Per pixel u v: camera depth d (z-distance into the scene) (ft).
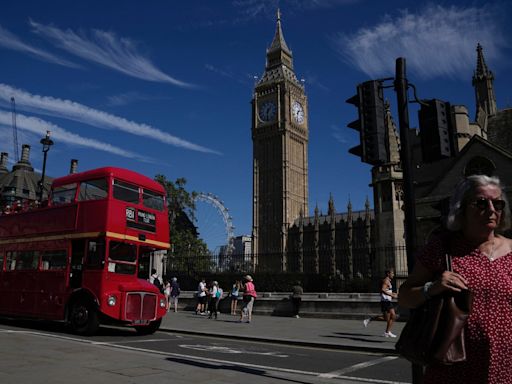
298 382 28.86
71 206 58.13
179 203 184.03
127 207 56.54
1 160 265.75
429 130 31.35
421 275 11.41
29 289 60.29
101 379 27.12
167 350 41.70
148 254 59.77
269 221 431.43
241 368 33.06
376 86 32.32
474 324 10.14
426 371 11.03
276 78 463.01
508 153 101.86
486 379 9.95
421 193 135.95
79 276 54.95
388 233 132.87
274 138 449.06
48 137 98.02
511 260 10.73
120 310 52.49
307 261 334.03
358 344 47.52
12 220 66.95
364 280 169.78
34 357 34.22
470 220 11.03
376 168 141.38
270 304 93.61
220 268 118.11
